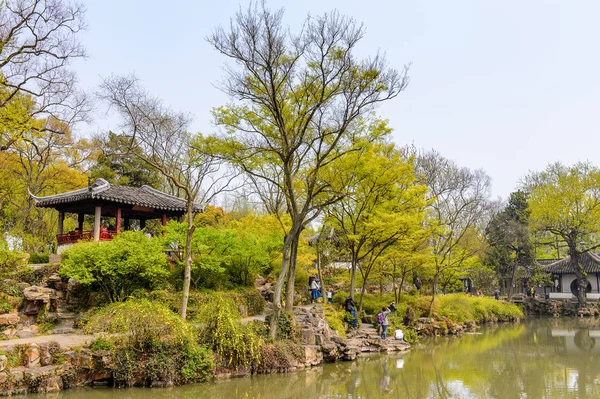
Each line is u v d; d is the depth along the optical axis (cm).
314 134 2208
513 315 4512
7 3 2133
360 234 2655
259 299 2539
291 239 2067
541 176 6116
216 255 2436
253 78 2000
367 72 1947
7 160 3522
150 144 2247
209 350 1711
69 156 4006
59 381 1466
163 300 2066
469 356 2433
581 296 5275
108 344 1561
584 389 1730
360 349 2370
